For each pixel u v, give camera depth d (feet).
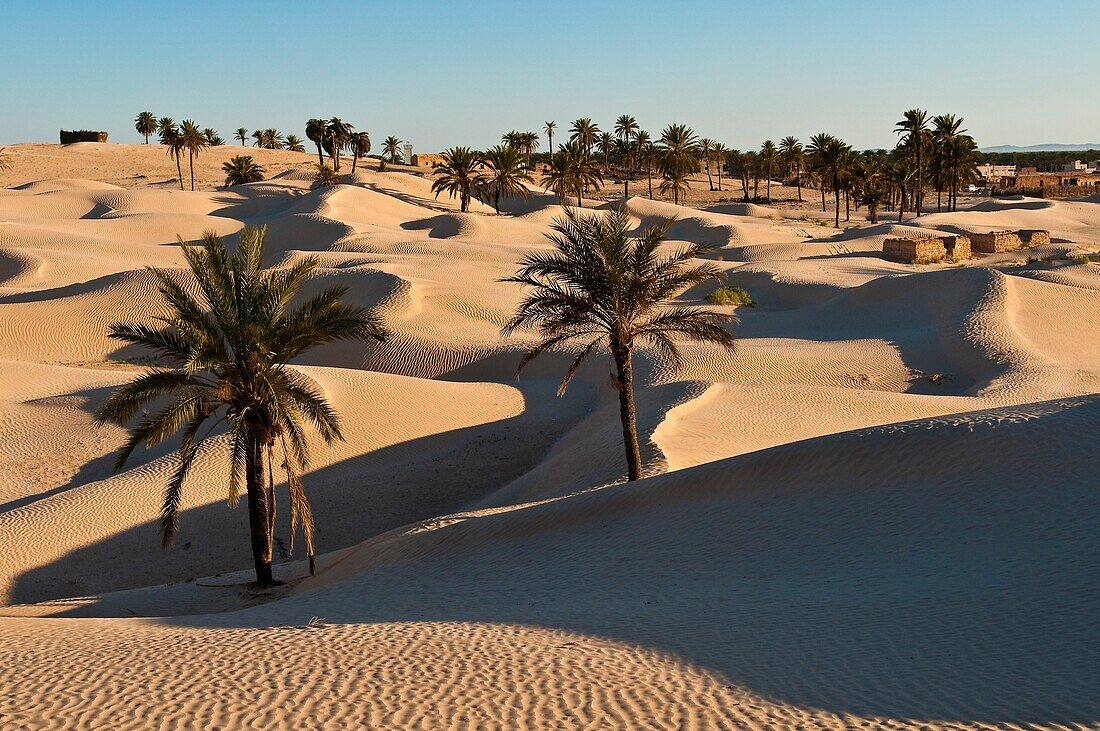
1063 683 26.43
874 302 153.99
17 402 106.52
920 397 100.27
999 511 42.60
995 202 380.99
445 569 51.44
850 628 32.91
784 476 52.11
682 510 52.47
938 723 24.45
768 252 239.91
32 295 174.81
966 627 31.73
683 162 389.80
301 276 61.82
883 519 44.93
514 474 93.61
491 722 25.66
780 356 123.03
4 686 29.43
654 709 26.40
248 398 60.39
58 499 79.25
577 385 122.93
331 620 40.98
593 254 70.18
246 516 80.12
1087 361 121.29
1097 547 37.14
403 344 141.08
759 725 25.04
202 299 163.73
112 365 144.97
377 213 302.86
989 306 134.51
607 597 41.57
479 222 276.82
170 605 58.80
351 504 84.74
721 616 36.11
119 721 26.17
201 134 391.24
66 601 60.54
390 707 26.86
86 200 313.73
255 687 28.78
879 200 334.44
